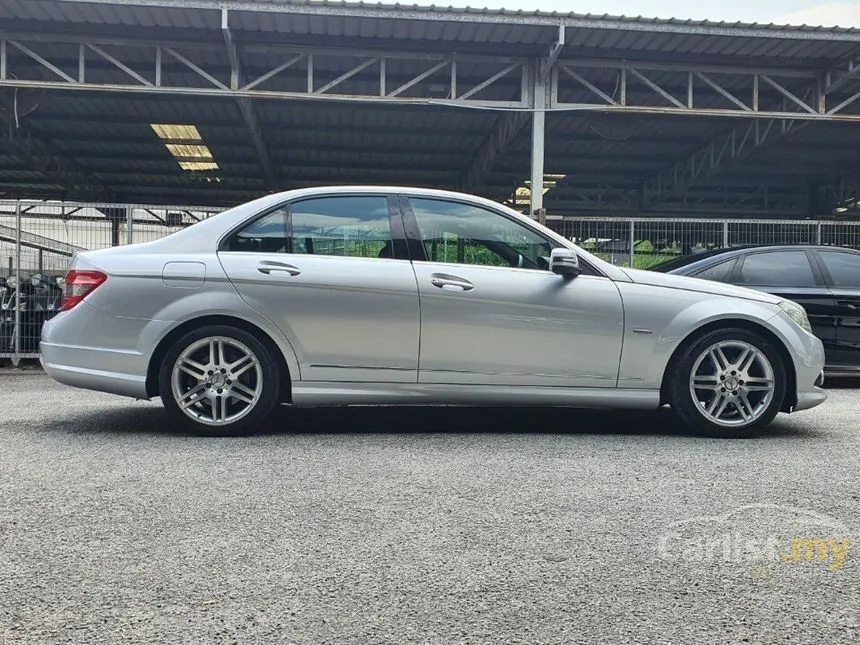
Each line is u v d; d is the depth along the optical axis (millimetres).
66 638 1874
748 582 2252
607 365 4281
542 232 4418
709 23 11211
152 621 1967
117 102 15031
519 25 11070
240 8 10453
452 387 4223
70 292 4203
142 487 3133
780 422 4887
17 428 4406
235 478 3285
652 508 2918
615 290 4309
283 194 4371
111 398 5742
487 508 2900
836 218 22562
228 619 1984
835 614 2055
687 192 22984
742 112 12695
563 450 3910
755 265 7008
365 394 4195
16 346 8227
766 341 4359
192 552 2428
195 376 4137
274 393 4176
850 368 6887
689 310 4312
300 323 4141
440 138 17578
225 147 18391
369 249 4289
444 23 11023
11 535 2564
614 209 23469
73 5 10500
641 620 2010
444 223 4363
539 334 4242
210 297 4098
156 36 11555
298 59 11914
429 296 4191
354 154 19000
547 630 1947
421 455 3758
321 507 2895
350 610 2043
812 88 13367
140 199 24453
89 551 2428
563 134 16891
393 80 13781
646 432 4465
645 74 13219
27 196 23469
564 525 2719
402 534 2611
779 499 3039
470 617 2014
